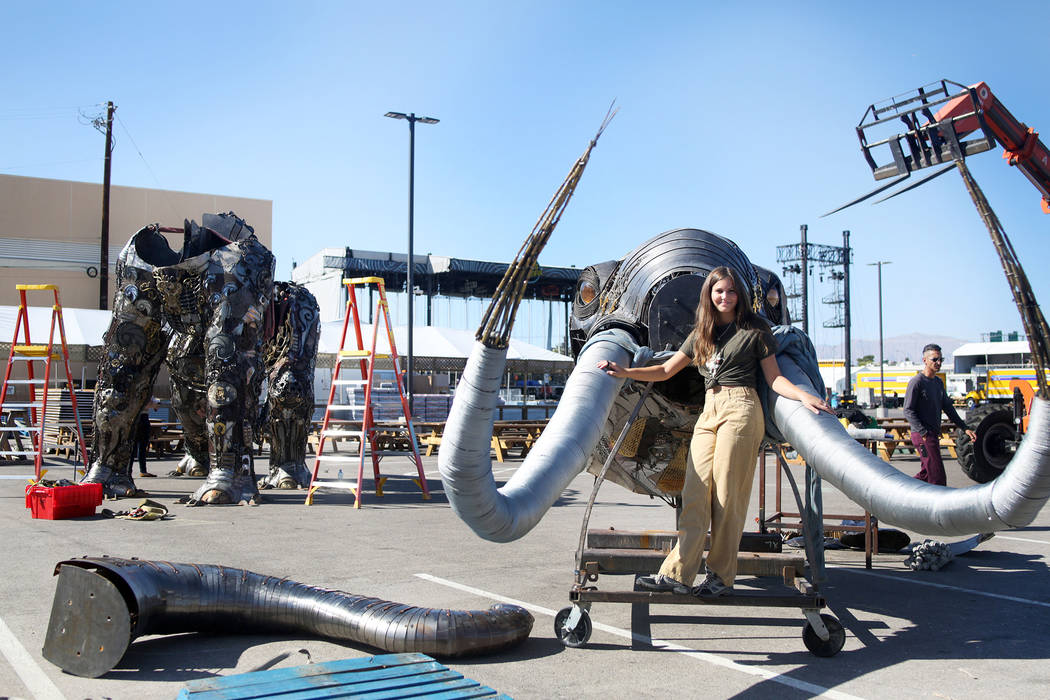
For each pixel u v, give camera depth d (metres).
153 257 11.08
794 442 4.60
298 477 12.95
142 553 7.27
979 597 6.15
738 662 4.50
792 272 48.97
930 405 8.57
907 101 7.71
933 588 6.48
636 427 5.77
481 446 3.88
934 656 4.64
